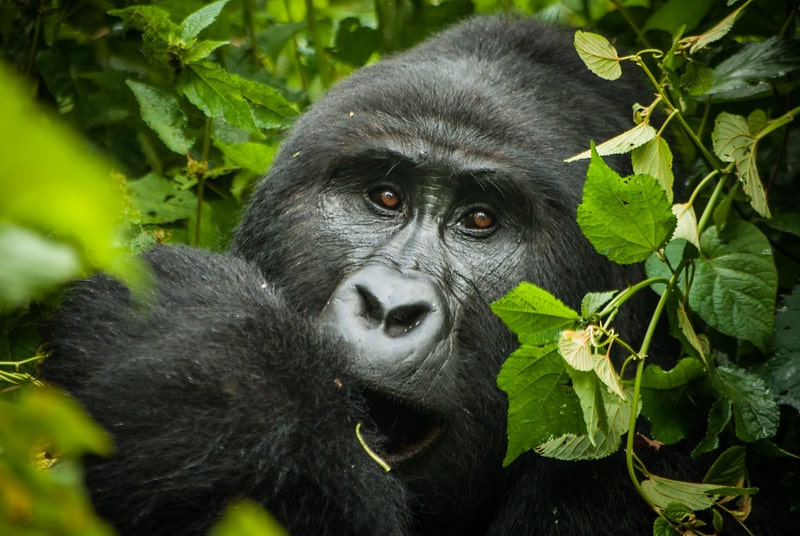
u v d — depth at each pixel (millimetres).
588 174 5242
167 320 5863
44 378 5922
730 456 5980
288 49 12367
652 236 5488
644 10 9992
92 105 8758
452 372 6199
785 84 8406
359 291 6184
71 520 2328
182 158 8945
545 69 7379
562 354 5078
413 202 6820
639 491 5637
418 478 6379
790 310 7105
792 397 6828
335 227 6832
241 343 5660
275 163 7457
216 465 5105
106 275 6273
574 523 6719
